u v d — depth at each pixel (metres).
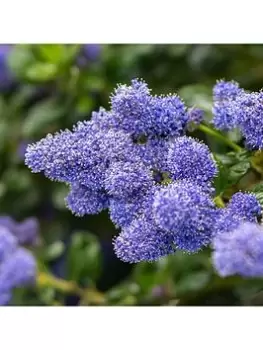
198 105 0.37
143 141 0.30
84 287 0.50
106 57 0.54
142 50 0.54
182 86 0.54
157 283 0.46
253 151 0.31
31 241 0.48
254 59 0.53
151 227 0.27
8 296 0.41
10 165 0.58
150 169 0.29
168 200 0.26
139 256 0.27
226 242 0.24
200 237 0.26
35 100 0.58
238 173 0.31
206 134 0.37
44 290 0.46
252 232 0.24
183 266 0.46
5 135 0.58
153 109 0.30
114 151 0.29
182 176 0.28
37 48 0.54
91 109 0.54
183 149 0.28
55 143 0.29
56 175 0.29
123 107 0.30
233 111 0.30
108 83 0.54
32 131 0.54
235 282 0.44
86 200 0.30
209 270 0.45
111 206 0.29
